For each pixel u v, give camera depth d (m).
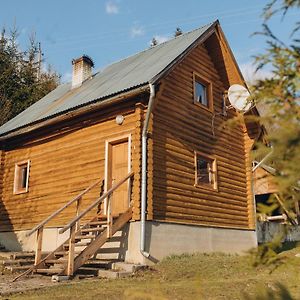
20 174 15.30
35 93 30.56
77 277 9.15
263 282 7.70
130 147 11.48
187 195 12.09
